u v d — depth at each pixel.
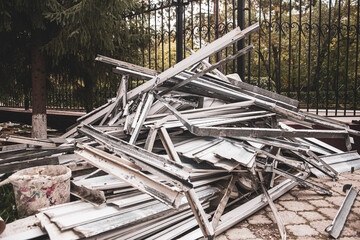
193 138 3.31
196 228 2.49
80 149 2.52
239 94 3.67
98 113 4.29
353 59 14.68
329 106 13.34
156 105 4.00
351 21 13.99
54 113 8.42
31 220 2.24
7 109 10.55
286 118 3.60
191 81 3.58
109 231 1.95
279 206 3.12
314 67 15.93
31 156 3.08
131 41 6.58
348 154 4.85
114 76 6.84
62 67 6.72
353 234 2.49
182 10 6.55
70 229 1.90
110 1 4.91
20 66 5.93
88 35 5.27
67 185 2.53
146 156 2.27
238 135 2.62
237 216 2.70
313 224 2.69
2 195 3.16
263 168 3.07
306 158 4.02
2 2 4.69
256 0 17.11
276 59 18.23
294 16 17.89
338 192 3.52
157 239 2.18
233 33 3.05
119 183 2.39
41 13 5.12
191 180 2.73
